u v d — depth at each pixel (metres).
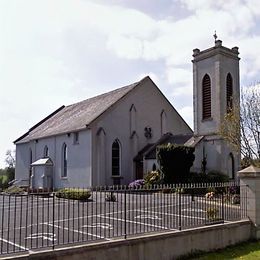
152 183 30.00
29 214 17.56
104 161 35.09
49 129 44.47
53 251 8.21
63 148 39.75
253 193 12.90
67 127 39.28
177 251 10.43
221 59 32.47
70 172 37.88
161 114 41.00
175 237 10.45
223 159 31.25
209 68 33.16
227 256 10.64
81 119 38.66
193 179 28.94
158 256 9.98
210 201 14.78
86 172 35.19
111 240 9.40
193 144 32.28
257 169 13.08
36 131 48.56
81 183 35.84
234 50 33.69
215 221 12.28
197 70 34.25
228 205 14.48
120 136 36.97
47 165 41.00
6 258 7.62
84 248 8.65
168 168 29.56
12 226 13.91
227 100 32.59
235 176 31.72
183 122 42.94
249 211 12.95
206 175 29.50
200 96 33.75
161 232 10.52
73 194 17.14
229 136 29.33
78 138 36.91
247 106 29.91
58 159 40.34
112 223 13.77
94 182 34.44
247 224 12.72
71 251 8.45
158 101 41.00
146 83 40.09
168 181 29.53
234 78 33.50
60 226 13.62
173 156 29.47
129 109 38.16
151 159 34.66
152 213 15.56
